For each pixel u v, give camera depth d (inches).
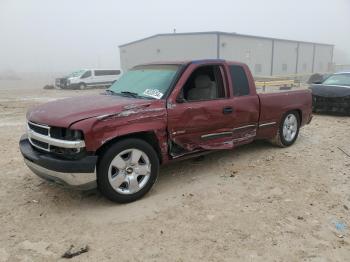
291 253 136.5
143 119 176.6
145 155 180.4
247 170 227.3
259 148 279.0
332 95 444.5
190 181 208.1
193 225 156.9
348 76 490.6
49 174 165.0
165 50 1501.0
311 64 2025.1
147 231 152.1
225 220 161.3
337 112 456.8
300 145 291.0
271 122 254.1
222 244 142.1
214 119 207.5
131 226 156.3
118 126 167.6
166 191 193.8
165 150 189.0
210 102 206.1
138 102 179.2
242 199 183.5
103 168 167.5
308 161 247.1
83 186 164.4
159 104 183.0
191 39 1427.2
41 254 136.4
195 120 197.5
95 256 134.8
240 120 225.6
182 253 136.2
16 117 484.1
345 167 235.0
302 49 1894.7
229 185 202.4
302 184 204.1
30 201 181.9
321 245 141.9
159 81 199.2
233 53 1444.4
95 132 160.2
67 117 162.2
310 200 182.5
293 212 169.2
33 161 170.7
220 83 215.9
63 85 1312.7
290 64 1811.0
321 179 212.4
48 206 176.1
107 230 153.2
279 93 259.8
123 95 204.4
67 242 144.4
